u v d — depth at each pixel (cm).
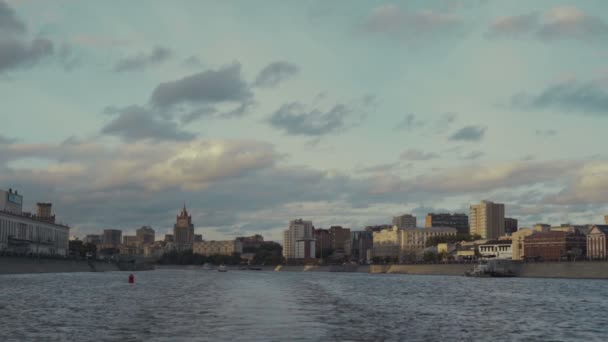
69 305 9838
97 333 6412
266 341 5919
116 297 11862
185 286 17225
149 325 7081
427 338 6412
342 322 7619
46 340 5934
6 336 6200
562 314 9156
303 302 10781
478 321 8088
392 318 8281
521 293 14525
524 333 6925
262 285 18288
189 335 6269
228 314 8400
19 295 12106
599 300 12094
